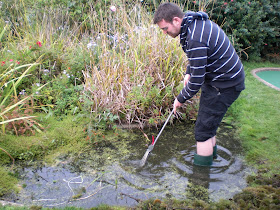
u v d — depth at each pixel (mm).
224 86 2518
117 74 3939
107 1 5164
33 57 4102
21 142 3141
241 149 3234
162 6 2391
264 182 2619
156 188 2600
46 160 3016
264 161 2973
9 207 2203
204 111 2678
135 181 2701
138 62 3971
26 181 2674
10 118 3238
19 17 5324
